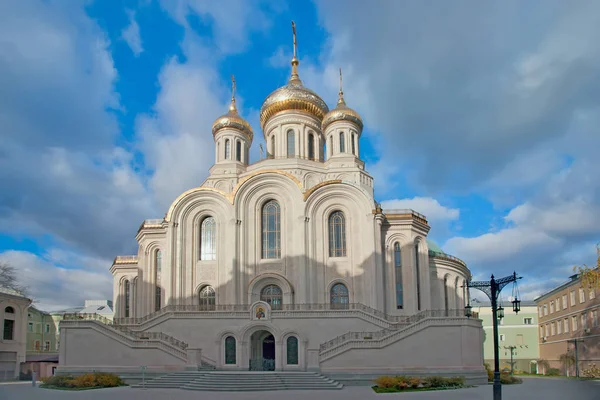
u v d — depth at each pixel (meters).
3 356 70.44
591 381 54.59
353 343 46.62
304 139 70.19
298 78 76.06
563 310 77.62
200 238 60.53
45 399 34.94
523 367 93.06
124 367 47.56
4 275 79.62
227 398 34.25
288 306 54.28
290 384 41.59
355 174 65.38
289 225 59.38
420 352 46.44
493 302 29.64
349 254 58.44
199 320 52.50
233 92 73.31
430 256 70.50
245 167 70.31
